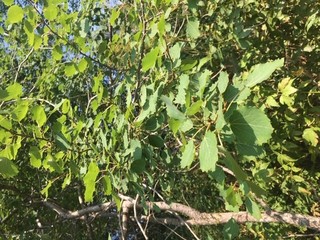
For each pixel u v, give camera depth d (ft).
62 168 7.45
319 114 10.69
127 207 13.20
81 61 7.86
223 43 11.46
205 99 4.86
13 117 6.54
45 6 7.07
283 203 13.25
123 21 11.76
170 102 5.21
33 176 15.58
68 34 8.50
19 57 15.89
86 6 11.24
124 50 9.34
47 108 10.80
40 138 6.85
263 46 12.34
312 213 12.78
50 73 11.62
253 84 4.37
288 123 10.78
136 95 7.27
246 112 4.17
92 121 7.71
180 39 9.77
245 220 10.98
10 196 15.81
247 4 11.42
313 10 11.55
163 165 8.04
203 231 13.74
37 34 7.39
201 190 14.65
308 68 12.52
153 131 6.68
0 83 14.97
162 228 16.81
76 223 16.98
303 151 12.57
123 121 6.64
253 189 4.53
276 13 11.91
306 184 12.71
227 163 4.42
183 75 5.44
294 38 12.46
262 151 4.34
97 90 7.50
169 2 7.36
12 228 15.96
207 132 4.25
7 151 6.50
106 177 6.18
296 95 10.23
